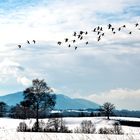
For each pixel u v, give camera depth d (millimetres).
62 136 34250
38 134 35188
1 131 37625
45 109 106438
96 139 33062
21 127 70312
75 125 108000
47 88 108000
